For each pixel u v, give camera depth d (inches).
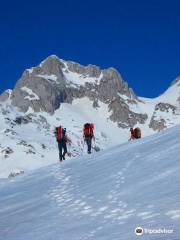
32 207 584.1
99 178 669.3
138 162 700.0
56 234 398.0
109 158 876.0
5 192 822.5
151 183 507.2
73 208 502.9
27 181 906.7
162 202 400.5
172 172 529.3
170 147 738.2
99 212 444.8
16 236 432.8
